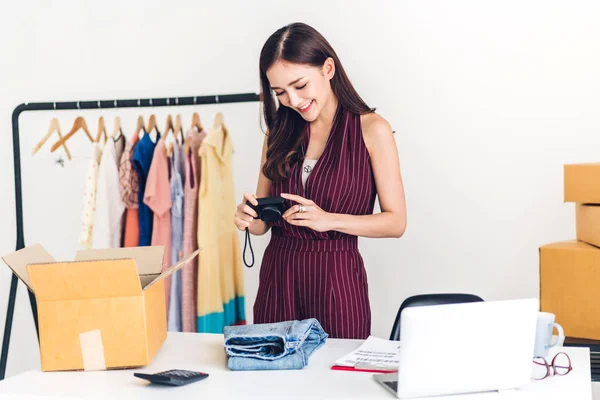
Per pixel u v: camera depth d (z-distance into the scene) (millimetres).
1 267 3762
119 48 3561
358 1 3213
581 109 2982
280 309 2273
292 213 2104
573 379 1528
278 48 2160
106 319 1641
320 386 1485
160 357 1754
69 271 1617
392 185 2242
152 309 1722
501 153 3092
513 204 3092
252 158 3438
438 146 3162
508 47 3049
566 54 2982
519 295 3109
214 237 2990
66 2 3607
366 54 3219
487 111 3094
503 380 1442
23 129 3670
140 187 3055
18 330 3766
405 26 3164
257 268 3430
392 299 3258
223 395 1438
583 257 2324
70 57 3625
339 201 2252
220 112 3273
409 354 1375
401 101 3191
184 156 3072
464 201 3148
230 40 3418
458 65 3113
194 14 3455
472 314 1387
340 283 2219
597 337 2322
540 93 3025
